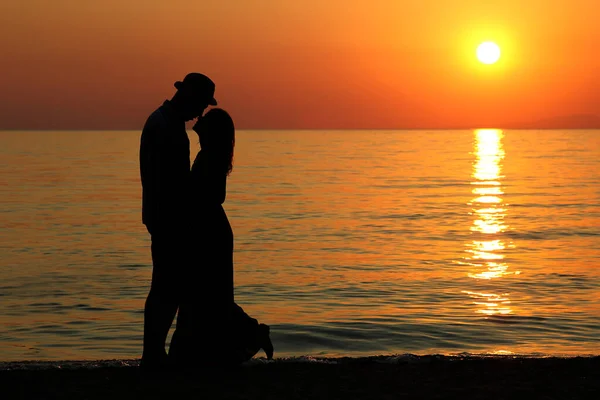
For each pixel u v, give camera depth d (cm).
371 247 2384
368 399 430
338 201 4228
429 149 15012
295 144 18925
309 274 1817
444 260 2077
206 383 462
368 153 12706
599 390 449
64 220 3231
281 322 1242
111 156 11088
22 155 11338
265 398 430
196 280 491
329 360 540
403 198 4441
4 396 433
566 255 2183
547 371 495
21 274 1831
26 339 1148
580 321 1256
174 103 482
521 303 1427
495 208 3834
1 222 3147
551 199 4369
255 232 2825
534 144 19188
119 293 1564
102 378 474
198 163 495
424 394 440
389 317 1286
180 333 501
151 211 479
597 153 12556
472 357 555
